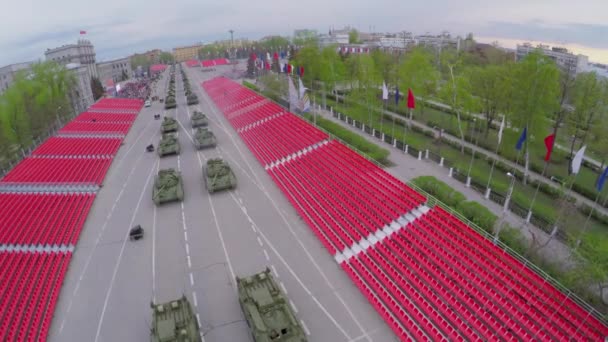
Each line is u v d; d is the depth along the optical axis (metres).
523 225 31.98
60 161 58.66
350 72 86.25
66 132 73.94
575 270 23.95
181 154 60.31
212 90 121.19
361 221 35.44
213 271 31.36
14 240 37.34
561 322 22.17
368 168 43.03
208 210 41.34
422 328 24.48
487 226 30.34
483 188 38.41
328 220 37.16
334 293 28.25
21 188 49.38
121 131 75.25
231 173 47.09
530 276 24.95
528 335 22.19
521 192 38.59
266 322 22.66
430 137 58.41
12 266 33.81
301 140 56.12
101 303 28.58
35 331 26.25
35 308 28.53
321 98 90.88
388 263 30.11
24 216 42.00
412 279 28.03
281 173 49.28
